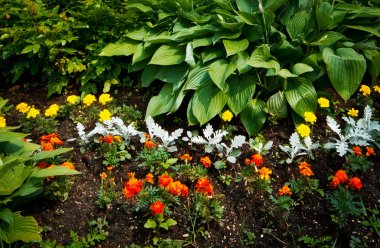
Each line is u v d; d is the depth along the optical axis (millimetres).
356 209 938
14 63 1455
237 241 921
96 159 1118
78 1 1420
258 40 1295
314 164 1079
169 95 1271
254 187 1012
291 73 1203
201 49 1308
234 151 1089
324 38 1222
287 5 1346
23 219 848
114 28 1426
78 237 926
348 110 1241
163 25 1408
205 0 1427
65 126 1255
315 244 903
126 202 988
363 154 1100
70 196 1019
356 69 1153
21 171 924
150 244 909
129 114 1270
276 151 1127
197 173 1032
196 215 931
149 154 1070
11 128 1091
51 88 1390
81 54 1428
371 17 1326
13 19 1432
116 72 1404
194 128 1229
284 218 950
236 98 1196
